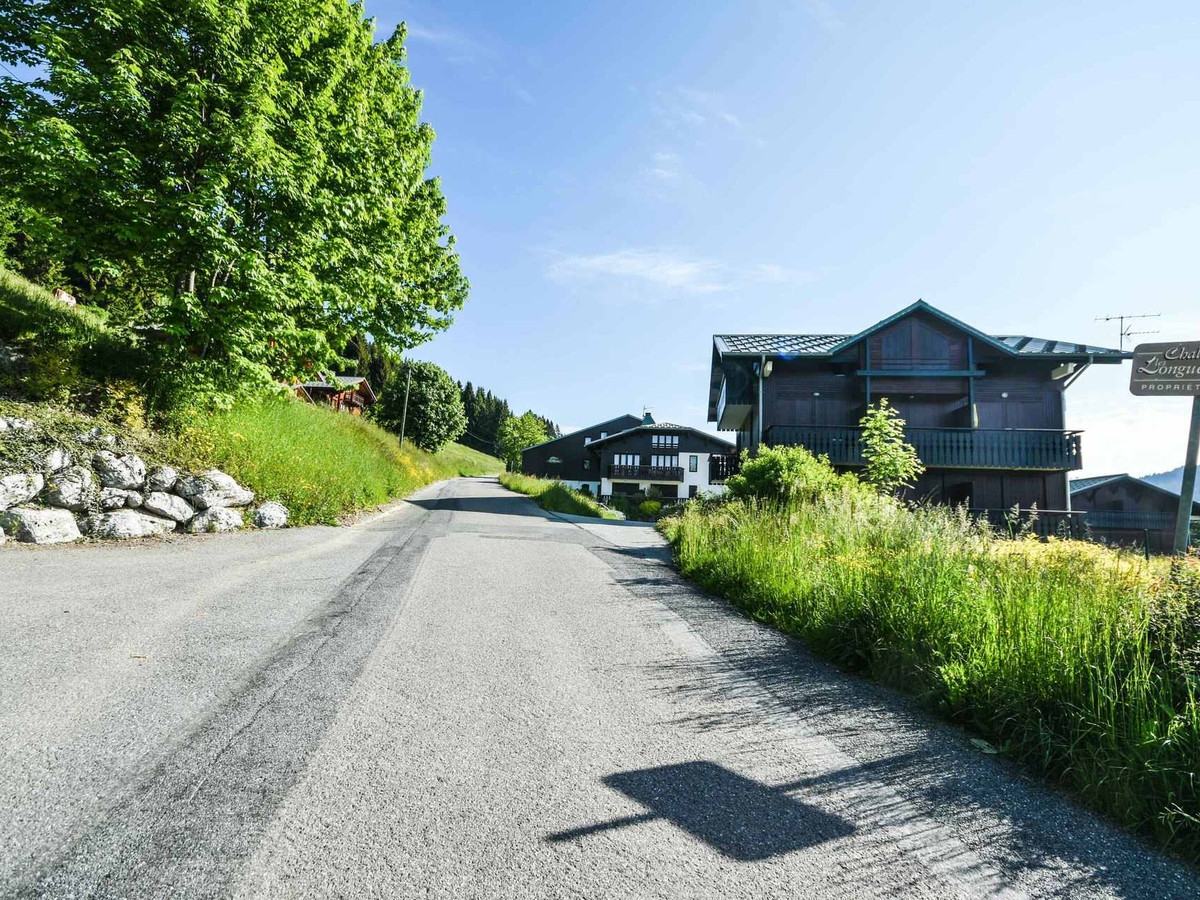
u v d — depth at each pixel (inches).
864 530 301.6
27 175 343.9
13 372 347.9
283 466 431.2
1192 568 154.7
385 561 290.8
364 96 524.1
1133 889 80.2
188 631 164.6
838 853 84.5
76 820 81.7
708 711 135.5
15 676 126.3
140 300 432.5
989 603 168.7
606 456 1968.5
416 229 613.9
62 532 279.6
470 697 134.2
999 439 724.0
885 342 776.9
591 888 73.7
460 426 2388.0
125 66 348.5
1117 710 118.6
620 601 243.0
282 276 399.9
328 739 110.2
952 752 120.9
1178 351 197.5
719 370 1019.3
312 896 69.9
